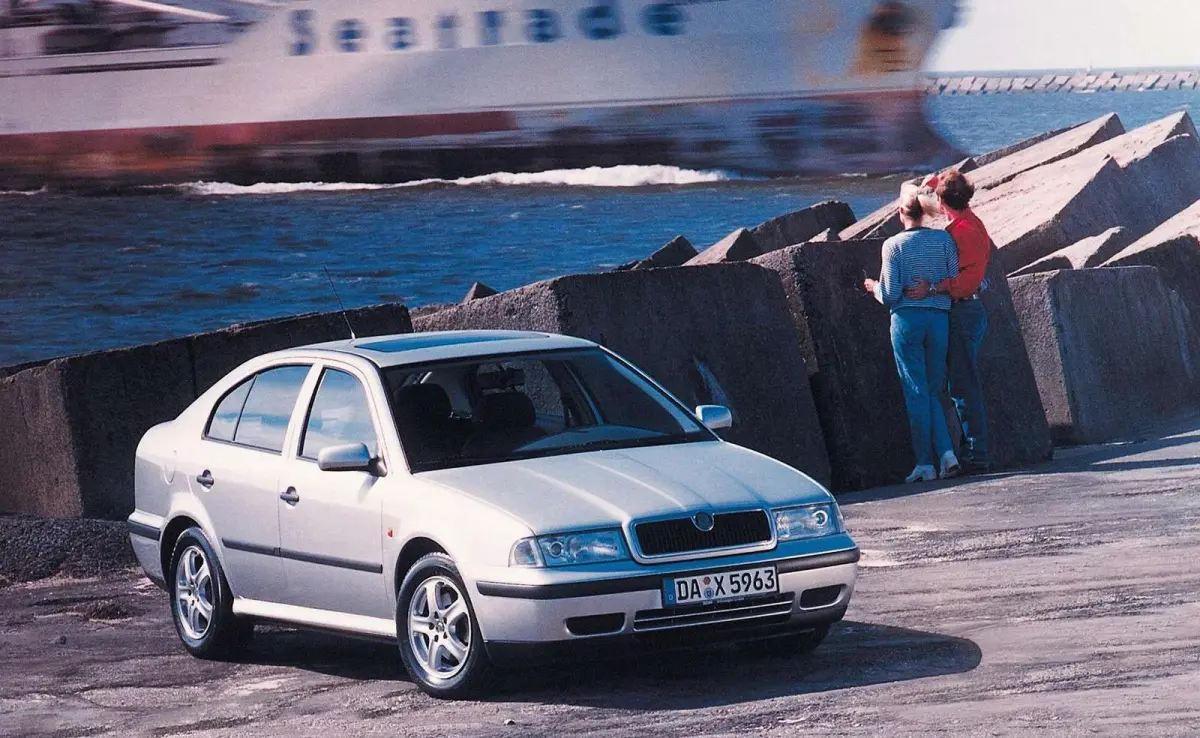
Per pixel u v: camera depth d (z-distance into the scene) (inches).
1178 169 814.5
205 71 3319.4
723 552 209.3
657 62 3270.2
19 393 414.9
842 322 443.5
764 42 3257.9
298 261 2172.7
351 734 202.7
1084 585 269.1
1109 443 494.3
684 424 249.9
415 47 3282.5
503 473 223.8
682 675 223.8
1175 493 364.2
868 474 430.6
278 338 421.7
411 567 222.4
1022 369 468.8
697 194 3115.2
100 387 403.2
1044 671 208.2
